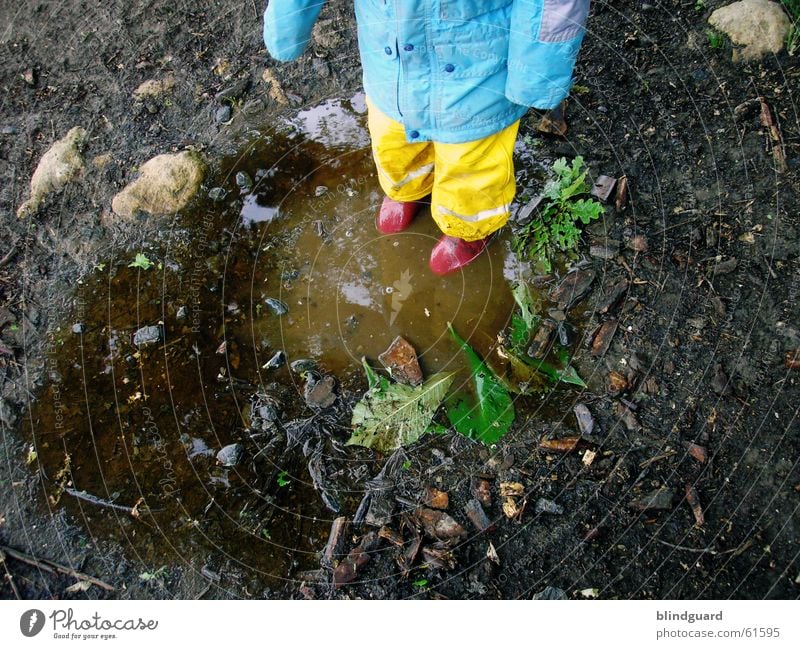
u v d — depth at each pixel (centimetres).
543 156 281
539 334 247
